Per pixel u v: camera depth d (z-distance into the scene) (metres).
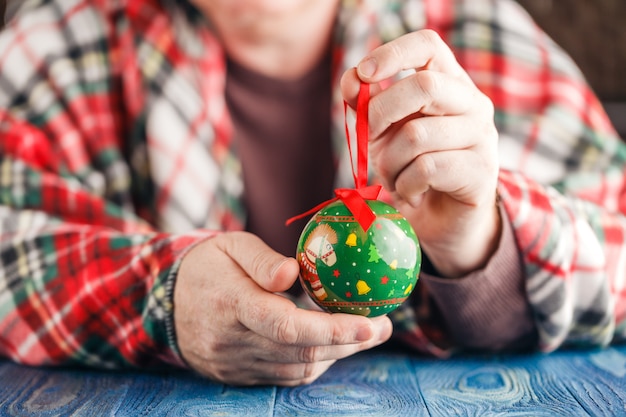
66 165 0.91
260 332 0.63
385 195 0.85
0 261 0.80
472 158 0.65
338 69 0.94
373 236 0.61
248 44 0.94
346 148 0.93
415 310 0.79
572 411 0.63
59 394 0.70
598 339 0.79
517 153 0.91
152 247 0.73
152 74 0.94
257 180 0.99
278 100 0.98
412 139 0.64
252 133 0.98
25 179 0.86
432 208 0.70
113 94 0.96
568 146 0.93
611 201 0.91
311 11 0.92
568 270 0.74
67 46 0.97
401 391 0.69
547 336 0.76
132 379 0.74
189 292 0.67
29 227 0.82
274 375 0.68
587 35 1.44
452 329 0.78
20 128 0.89
